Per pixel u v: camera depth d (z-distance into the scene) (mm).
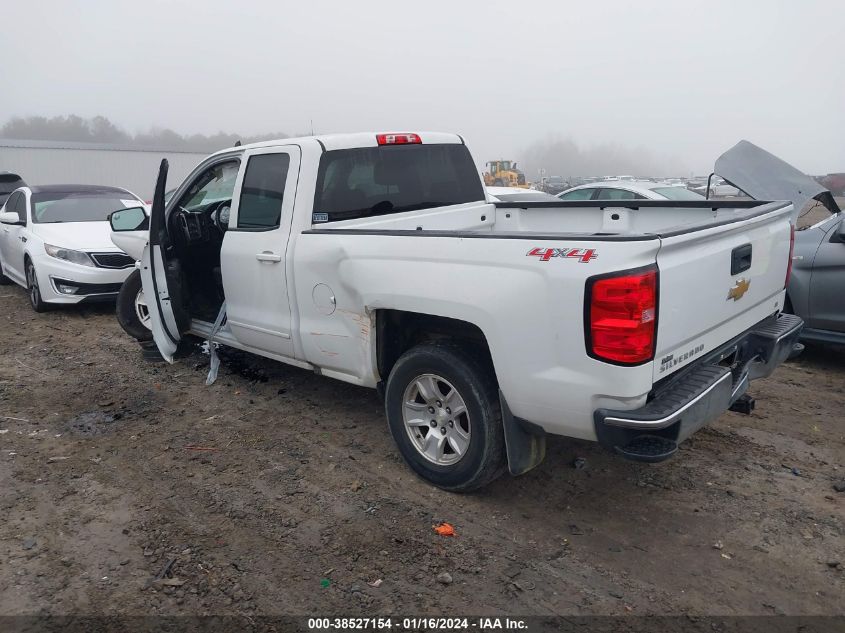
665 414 3016
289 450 4570
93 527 3654
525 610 2986
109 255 8484
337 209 4609
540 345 3238
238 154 5152
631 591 3107
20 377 6148
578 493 3971
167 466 4363
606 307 2979
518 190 12109
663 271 3027
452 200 5328
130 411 5289
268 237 4688
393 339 4266
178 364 6398
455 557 3365
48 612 2977
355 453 4504
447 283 3578
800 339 6273
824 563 3285
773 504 3822
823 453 4453
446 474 3895
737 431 4809
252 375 6000
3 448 4645
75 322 8383
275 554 3393
